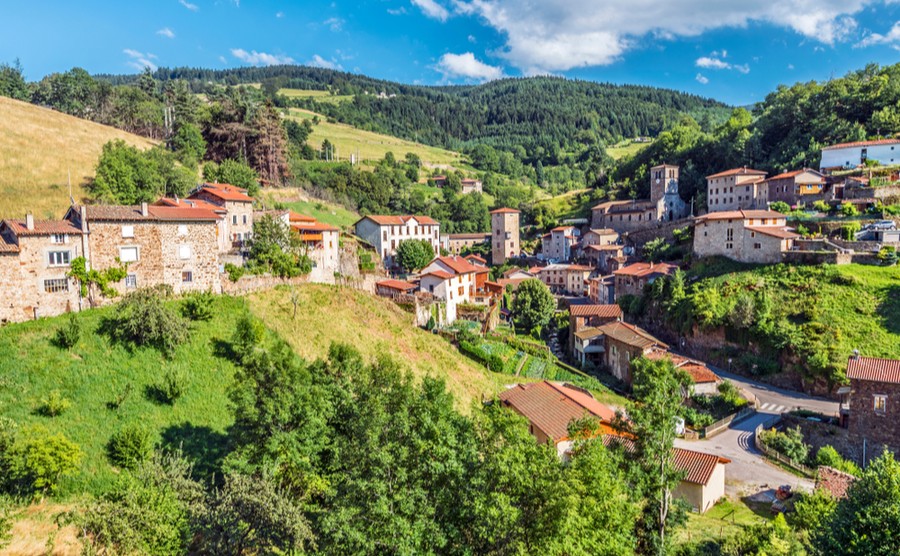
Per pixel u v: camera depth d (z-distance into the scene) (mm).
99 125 114062
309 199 120375
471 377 57656
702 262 93062
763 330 69625
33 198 72875
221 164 103312
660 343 69312
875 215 88125
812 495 34812
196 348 41906
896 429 48062
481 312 82375
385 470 23672
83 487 29297
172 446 33406
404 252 100812
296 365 39000
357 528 21609
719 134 154625
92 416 33625
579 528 20516
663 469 27266
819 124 122375
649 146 179500
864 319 65562
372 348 53281
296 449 27969
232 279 53469
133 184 78562
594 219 150875
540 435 37438
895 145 102812
